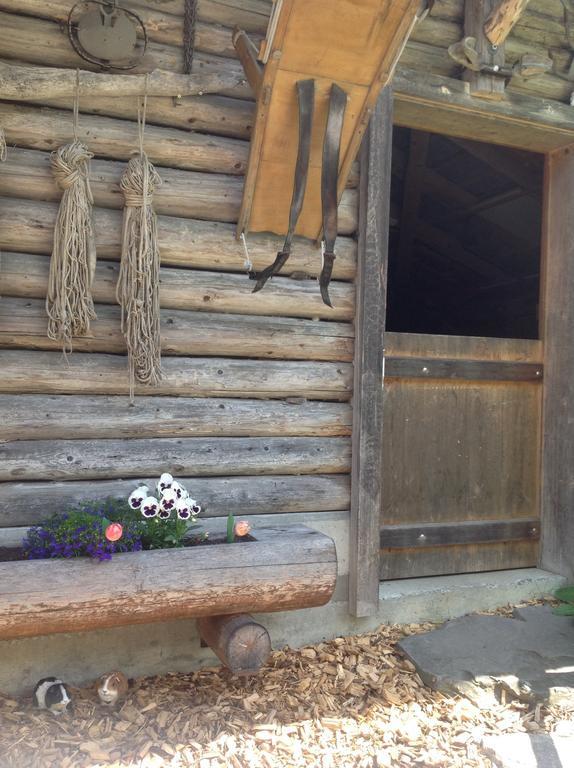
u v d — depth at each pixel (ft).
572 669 11.64
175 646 11.50
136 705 10.38
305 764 9.26
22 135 10.41
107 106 10.93
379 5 9.16
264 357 12.24
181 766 8.99
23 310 10.52
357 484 12.56
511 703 10.98
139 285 10.61
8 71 9.99
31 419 10.66
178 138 11.38
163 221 11.39
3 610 8.88
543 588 14.60
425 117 13.76
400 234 24.20
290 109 10.25
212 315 11.80
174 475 11.58
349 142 10.84
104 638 11.05
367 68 9.95
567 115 14.12
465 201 21.91
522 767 9.18
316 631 12.59
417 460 14.51
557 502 15.14
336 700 10.87
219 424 11.81
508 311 26.35
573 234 14.92
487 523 14.89
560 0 14.05
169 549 9.95
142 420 11.29
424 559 14.47
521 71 13.52
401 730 10.16
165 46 11.25
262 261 12.03
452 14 13.34
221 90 11.35
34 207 10.50
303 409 12.45
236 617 10.30
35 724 9.71
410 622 13.41
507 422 15.39
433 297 29.27
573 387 14.90
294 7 9.09
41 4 10.39
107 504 10.59
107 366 11.05
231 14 11.59
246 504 12.00
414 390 14.48
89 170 10.68
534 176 19.15
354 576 12.62
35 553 9.53
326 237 10.41
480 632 12.79
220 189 11.64
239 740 9.65
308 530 11.36
